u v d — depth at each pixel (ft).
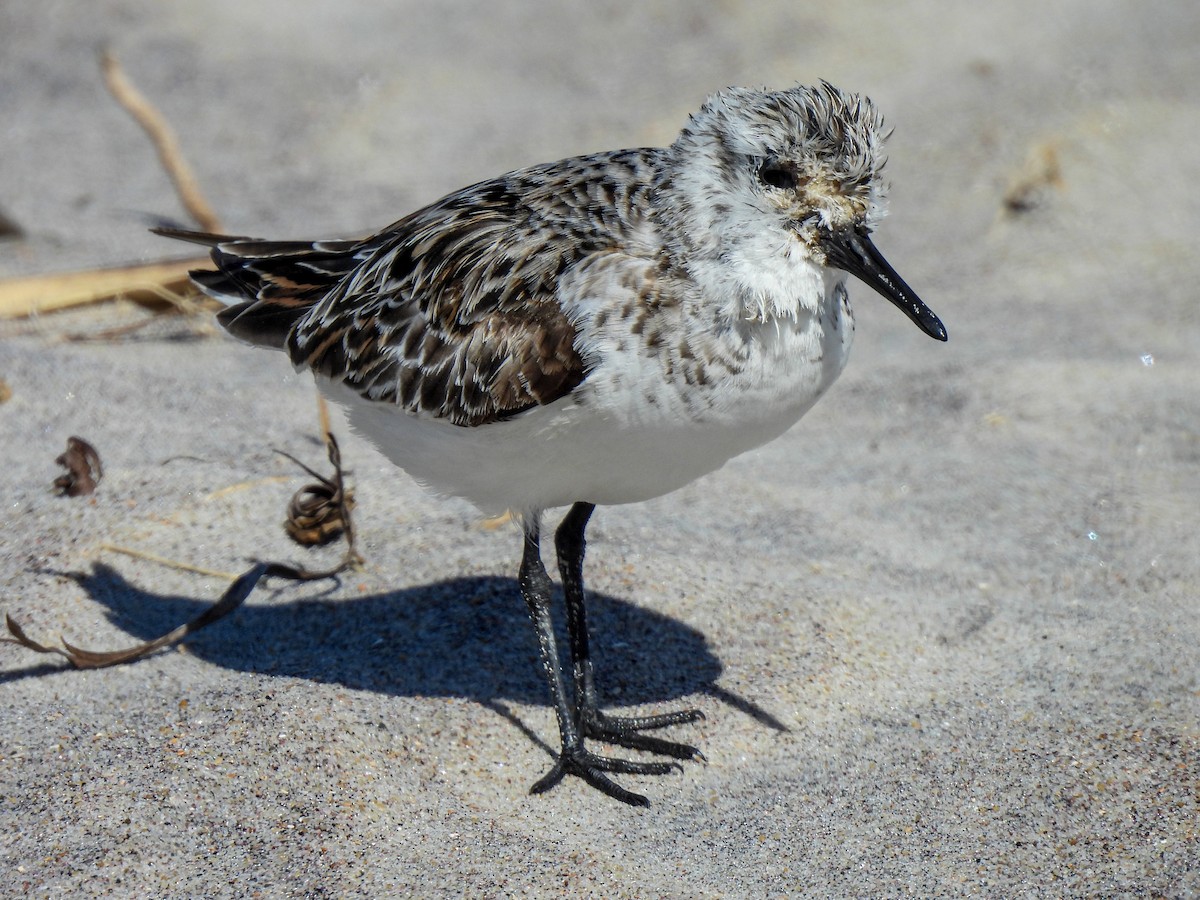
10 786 22.30
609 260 22.49
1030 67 56.75
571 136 54.08
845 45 58.70
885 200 23.20
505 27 61.72
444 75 58.59
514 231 23.75
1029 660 27.07
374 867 20.94
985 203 50.29
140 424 34.99
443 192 50.72
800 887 21.11
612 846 22.30
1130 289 45.27
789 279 22.15
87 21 61.87
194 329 41.45
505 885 20.77
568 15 62.13
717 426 22.57
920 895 20.84
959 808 22.90
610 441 22.63
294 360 26.35
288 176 52.01
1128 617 28.45
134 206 49.29
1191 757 23.76
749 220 22.18
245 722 23.84
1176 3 60.03
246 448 34.01
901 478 34.78
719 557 30.17
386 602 28.17
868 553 30.96
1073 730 24.76
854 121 22.65
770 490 34.09
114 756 23.00
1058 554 31.14
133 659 26.20
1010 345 41.91
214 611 26.25
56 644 26.73
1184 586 29.60
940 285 46.11
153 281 41.68
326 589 28.68
